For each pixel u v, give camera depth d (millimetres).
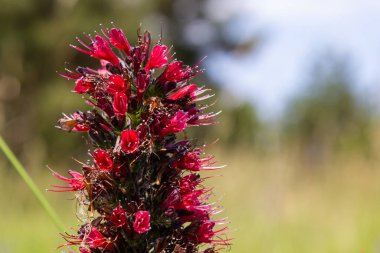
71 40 35562
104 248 3939
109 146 4031
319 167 17219
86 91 4059
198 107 4211
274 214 12625
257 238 11961
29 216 15211
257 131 15531
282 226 12594
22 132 32438
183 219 4078
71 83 34938
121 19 36406
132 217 3908
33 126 32906
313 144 18750
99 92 4020
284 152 14352
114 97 3883
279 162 14047
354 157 17406
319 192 15398
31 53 35344
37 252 11523
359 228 12727
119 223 3846
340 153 18422
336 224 13156
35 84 35062
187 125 4094
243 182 14531
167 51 4074
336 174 16531
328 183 16047
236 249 11664
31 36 34969
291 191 14781
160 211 3971
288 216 13148
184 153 3971
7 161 22875
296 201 14555
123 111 3893
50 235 12578
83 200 4039
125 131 3789
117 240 3938
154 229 3982
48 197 17109
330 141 18953
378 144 17938
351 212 13789
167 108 4027
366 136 18188
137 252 3947
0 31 34906
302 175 16484
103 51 4062
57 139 29234
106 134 4043
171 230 3992
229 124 18391
